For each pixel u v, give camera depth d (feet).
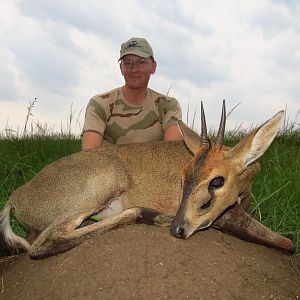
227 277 3.21
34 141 8.10
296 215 4.63
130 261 3.23
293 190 4.96
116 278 3.17
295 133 8.80
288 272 3.54
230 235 3.68
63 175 3.87
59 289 3.26
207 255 3.32
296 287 3.41
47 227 3.75
